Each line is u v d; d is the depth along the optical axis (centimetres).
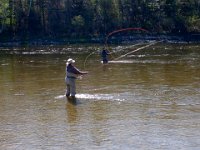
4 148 1344
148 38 6906
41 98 2084
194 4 7919
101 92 2208
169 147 1312
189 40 6944
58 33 7250
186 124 1552
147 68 3231
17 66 3606
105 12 7562
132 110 1783
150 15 7681
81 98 2055
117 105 1884
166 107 1823
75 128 1542
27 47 6116
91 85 2434
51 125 1588
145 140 1386
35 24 7362
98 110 1800
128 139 1402
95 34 7269
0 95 2191
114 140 1396
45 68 3400
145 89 2269
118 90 2256
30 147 1349
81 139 1416
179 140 1374
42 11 7444
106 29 7456
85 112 1772
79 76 2330
